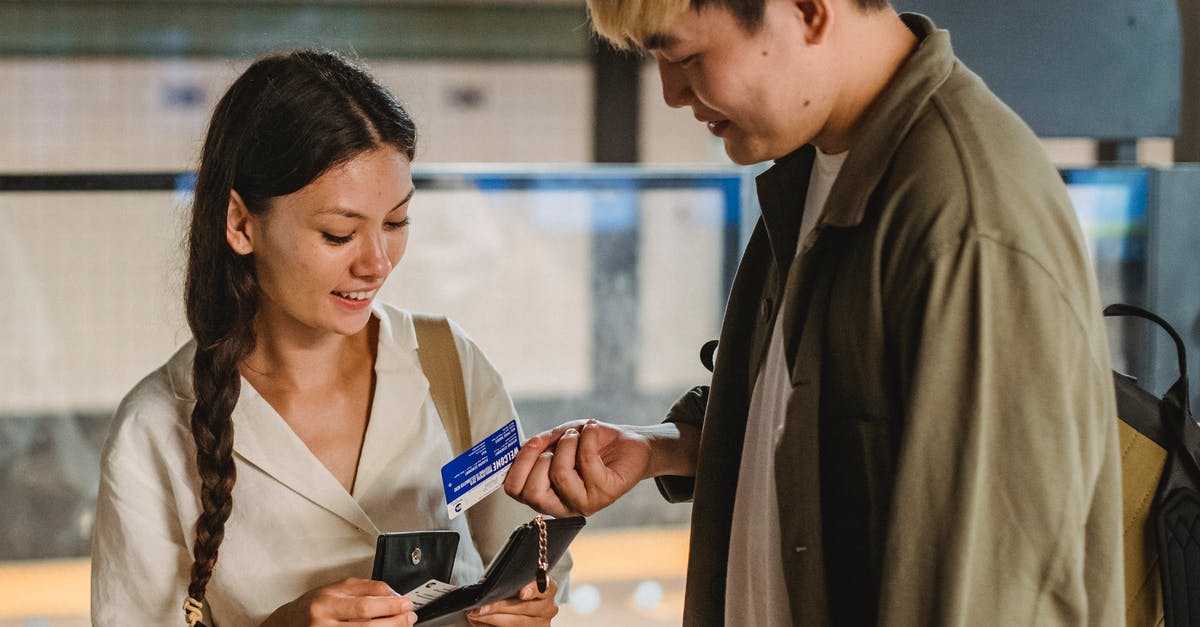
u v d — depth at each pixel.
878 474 1.07
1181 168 2.25
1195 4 2.20
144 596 1.43
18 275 2.82
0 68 6.50
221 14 6.66
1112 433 1.04
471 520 1.63
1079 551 0.98
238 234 1.37
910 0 2.06
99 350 2.92
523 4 6.98
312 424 1.48
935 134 1.03
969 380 0.97
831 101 1.10
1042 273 0.97
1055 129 2.16
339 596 1.26
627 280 3.12
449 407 1.55
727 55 1.05
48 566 2.92
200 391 1.39
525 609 1.43
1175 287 2.27
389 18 6.81
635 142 7.26
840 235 1.11
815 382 1.12
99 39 6.58
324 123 1.30
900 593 0.99
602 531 3.17
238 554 1.42
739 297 1.41
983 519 0.97
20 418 2.93
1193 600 1.34
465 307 3.12
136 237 2.79
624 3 1.03
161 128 6.76
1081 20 2.14
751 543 1.30
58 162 6.66
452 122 7.05
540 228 3.09
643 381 3.21
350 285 1.36
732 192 3.03
